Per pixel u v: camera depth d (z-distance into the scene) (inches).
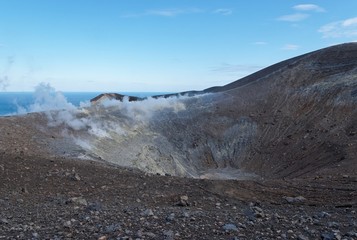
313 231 380.5
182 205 596.1
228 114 2458.2
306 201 658.2
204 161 2022.6
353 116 2105.1
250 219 448.8
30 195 680.4
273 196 714.2
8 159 919.0
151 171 1770.4
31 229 406.6
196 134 2228.1
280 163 1796.3
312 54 3191.4
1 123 1397.6
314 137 1948.8
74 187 755.4
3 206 577.6
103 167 991.6
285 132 2142.0
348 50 3090.6
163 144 2076.8
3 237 374.3
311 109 2345.0
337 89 2469.2
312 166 1558.8
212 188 758.5
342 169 1149.1
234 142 2158.0
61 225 421.4
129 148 1855.3
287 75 2901.1
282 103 2509.8
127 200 640.4
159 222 430.3
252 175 1729.8
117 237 362.3
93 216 468.1
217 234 373.4
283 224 417.1
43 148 1237.7
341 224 419.5
